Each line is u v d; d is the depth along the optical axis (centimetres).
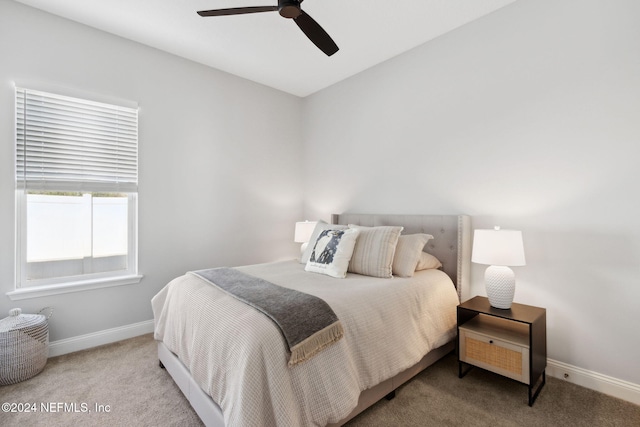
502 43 240
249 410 121
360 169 351
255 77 362
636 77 186
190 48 296
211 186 337
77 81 255
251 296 170
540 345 195
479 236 213
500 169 242
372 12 244
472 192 259
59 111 251
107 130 272
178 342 187
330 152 385
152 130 295
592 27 200
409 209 304
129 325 284
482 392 197
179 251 314
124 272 287
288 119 411
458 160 268
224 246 348
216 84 339
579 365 206
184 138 316
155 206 298
